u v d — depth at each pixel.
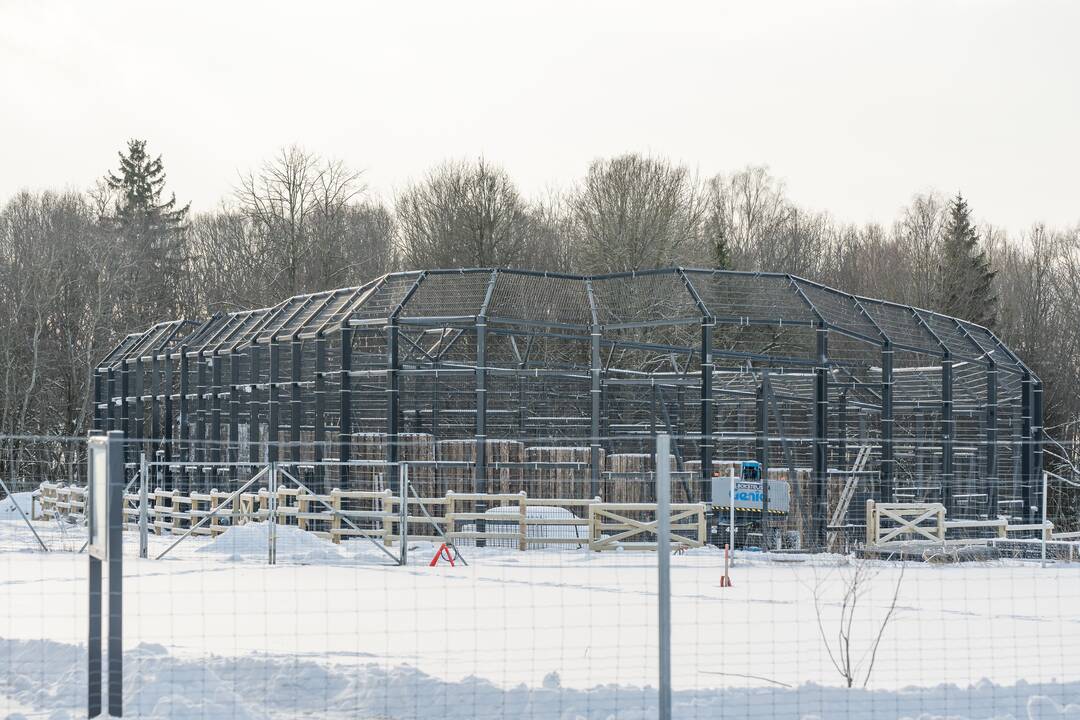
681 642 20.80
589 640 20.84
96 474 15.27
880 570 35.16
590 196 101.81
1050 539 45.34
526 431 60.50
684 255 101.06
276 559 36.09
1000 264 131.62
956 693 15.97
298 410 48.88
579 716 14.63
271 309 55.12
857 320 50.09
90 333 96.69
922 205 132.25
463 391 61.06
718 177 137.62
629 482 48.09
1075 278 114.50
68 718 14.80
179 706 14.93
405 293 47.31
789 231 133.88
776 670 18.03
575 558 37.62
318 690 16.25
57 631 21.72
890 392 49.38
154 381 59.81
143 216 124.88
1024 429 56.75
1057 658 19.58
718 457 65.25
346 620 23.34
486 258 102.56
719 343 87.69
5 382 92.94
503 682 16.58
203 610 22.83
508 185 105.62
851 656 19.55
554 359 83.31
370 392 54.78
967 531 48.66
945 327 55.19
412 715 15.02
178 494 49.00
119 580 14.83
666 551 13.93
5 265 98.38
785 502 43.66
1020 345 110.69
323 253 108.75
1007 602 27.59
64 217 105.88
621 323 47.53
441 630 22.00
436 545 41.66
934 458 62.72
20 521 56.53
